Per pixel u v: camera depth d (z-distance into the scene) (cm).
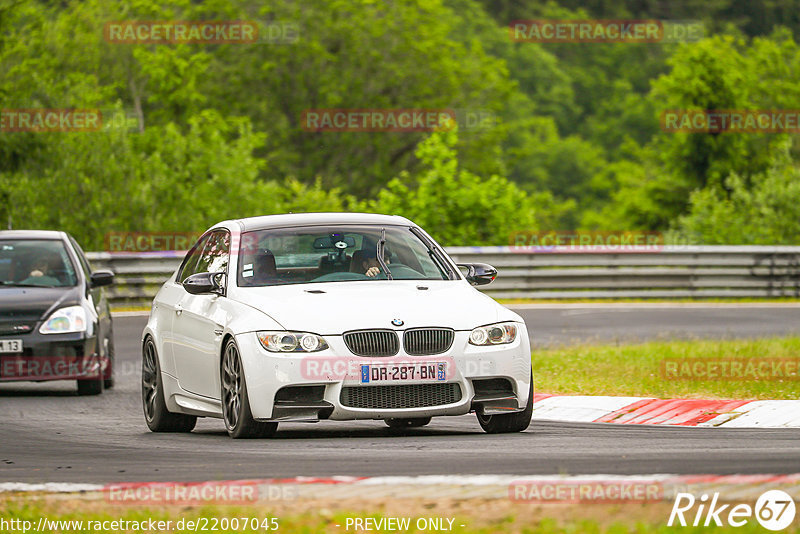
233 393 3009
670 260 9288
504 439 2911
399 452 2664
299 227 3331
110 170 13788
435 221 11275
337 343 2873
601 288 9119
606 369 4522
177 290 3519
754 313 7869
